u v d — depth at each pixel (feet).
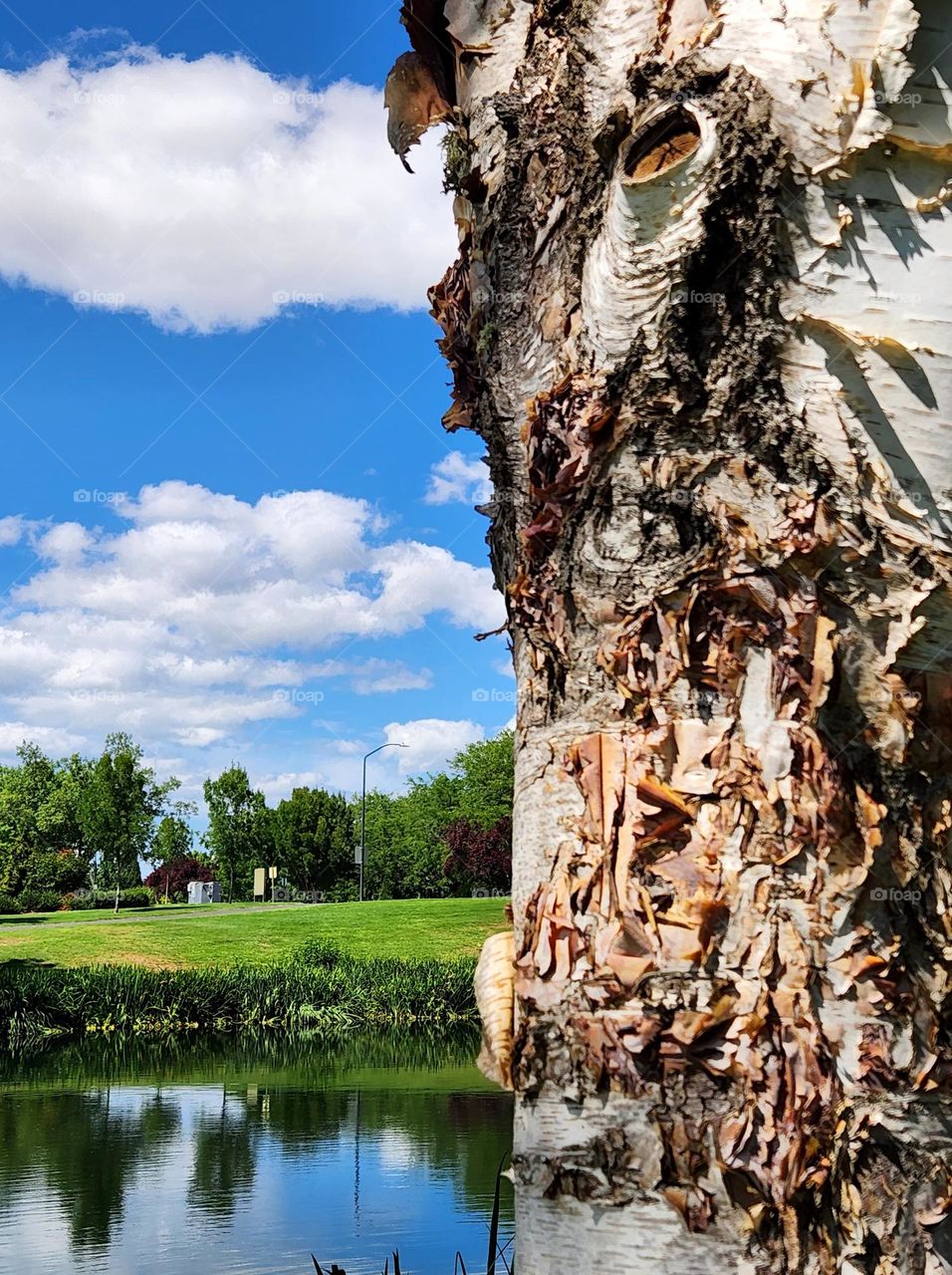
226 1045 65.16
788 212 5.09
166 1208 25.13
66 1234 23.16
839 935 4.73
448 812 222.48
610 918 4.92
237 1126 36.01
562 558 5.43
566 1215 4.78
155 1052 61.00
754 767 4.87
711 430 5.18
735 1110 4.59
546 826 5.25
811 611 4.95
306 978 84.53
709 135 5.11
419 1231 22.57
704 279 5.19
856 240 5.04
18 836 198.80
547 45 6.11
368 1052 60.54
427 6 7.04
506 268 6.05
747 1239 4.49
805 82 5.08
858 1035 4.66
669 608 5.12
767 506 5.07
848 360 5.04
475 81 6.51
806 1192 4.51
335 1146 32.27
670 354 5.22
